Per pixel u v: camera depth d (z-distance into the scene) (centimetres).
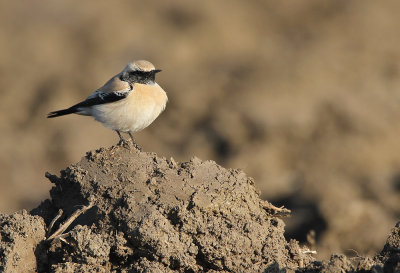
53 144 1959
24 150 1947
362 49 2381
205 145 1884
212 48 2491
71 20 2628
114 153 820
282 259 767
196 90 2131
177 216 738
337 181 1559
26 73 2316
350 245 1234
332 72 2198
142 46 2462
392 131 1850
